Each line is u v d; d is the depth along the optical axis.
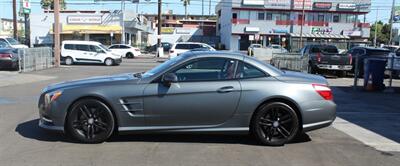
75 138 7.09
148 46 65.62
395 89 16.77
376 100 13.60
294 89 7.09
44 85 16.20
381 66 16.08
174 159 6.34
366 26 73.38
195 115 7.06
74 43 30.89
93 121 7.06
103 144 7.08
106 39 57.47
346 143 7.50
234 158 6.44
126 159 6.30
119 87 7.04
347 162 6.36
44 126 7.25
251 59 7.29
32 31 57.25
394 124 9.38
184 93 7.00
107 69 26.23
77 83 7.22
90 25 57.03
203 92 7.02
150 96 7.00
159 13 47.38
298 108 7.08
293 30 73.12
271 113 7.12
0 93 13.62
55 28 27.64
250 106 7.04
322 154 6.76
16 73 21.48
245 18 73.12
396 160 6.52
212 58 7.18
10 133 7.78
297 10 72.69
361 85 18.27
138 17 67.56
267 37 73.44
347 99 13.77
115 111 7.03
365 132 8.45
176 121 7.08
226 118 7.09
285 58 25.97
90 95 6.98
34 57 24.00
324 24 73.38
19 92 13.91
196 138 7.55
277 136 7.16
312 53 23.61
